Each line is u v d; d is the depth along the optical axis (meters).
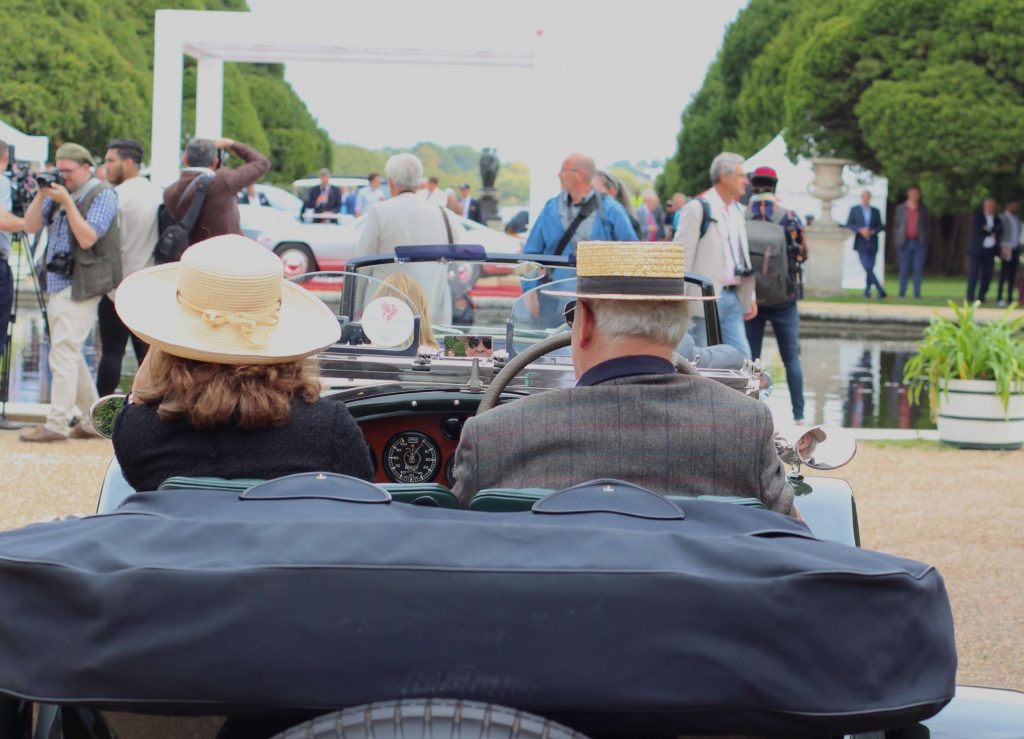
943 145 31.30
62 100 40.56
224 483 2.29
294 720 2.00
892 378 15.16
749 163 19.23
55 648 1.78
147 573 1.77
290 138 64.62
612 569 1.80
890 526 7.25
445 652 1.76
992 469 9.11
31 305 20.56
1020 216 35.50
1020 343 10.45
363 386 3.96
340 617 1.76
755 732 1.85
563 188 8.34
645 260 2.69
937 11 31.91
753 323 10.05
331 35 16.59
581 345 2.79
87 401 9.32
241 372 2.70
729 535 1.98
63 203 8.58
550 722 1.73
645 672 1.77
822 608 1.80
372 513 2.04
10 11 40.34
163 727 2.12
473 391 3.97
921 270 27.06
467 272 4.66
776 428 3.85
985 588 5.99
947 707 2.67
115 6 48.00
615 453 2.61
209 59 18.36
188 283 2.74
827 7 38.38
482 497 2.29
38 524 2.05
